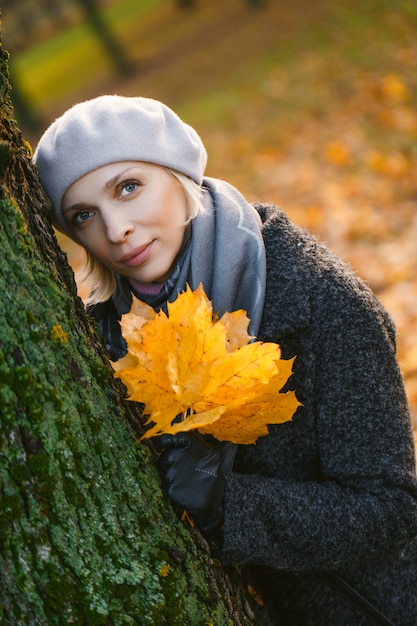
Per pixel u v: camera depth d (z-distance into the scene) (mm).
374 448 1619
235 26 16766
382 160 7035
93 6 17828
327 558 1603
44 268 1382
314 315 1631
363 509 1598
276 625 1800
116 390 1475
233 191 1715
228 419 1445
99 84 17625
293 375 1637
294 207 6918
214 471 1445
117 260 1630
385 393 1631
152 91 14695
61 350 1345
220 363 1354
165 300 1687
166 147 1604
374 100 9172
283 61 12625
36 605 1246
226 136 9922
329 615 1806
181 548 1419
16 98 15492
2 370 1250
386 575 1792
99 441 1354
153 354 1369
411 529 1646
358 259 5492
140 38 20125
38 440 1265
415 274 5031
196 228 1633
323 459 1661
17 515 1237
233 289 1597
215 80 13461
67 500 1283
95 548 1302
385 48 11273
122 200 1595
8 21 22547
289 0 16484
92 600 1279
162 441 1425
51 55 24547
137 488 1384
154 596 1338
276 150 8695
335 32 12961
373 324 1650
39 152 1620
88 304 1829
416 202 6246
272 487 1572
